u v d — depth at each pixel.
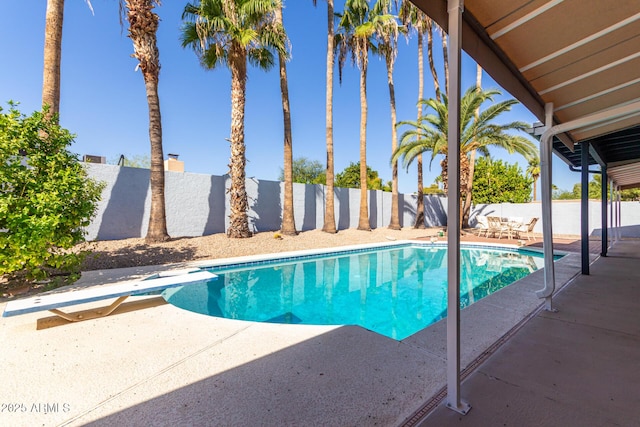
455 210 1.57
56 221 3.75
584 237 4.90
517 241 10.40
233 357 2.24
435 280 6.20
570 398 1.62
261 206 10.61
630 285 4.12
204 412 1.60
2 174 3.55
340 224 13.26
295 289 5.53
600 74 2.57
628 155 6.17
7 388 1.85
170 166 10.75
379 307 4.57
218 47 7.96
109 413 1.61
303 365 2.10
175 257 6.79
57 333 2.72
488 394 1.68
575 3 1.74
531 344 2.32
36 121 3.98
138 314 3.27
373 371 2.01
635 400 1.59
